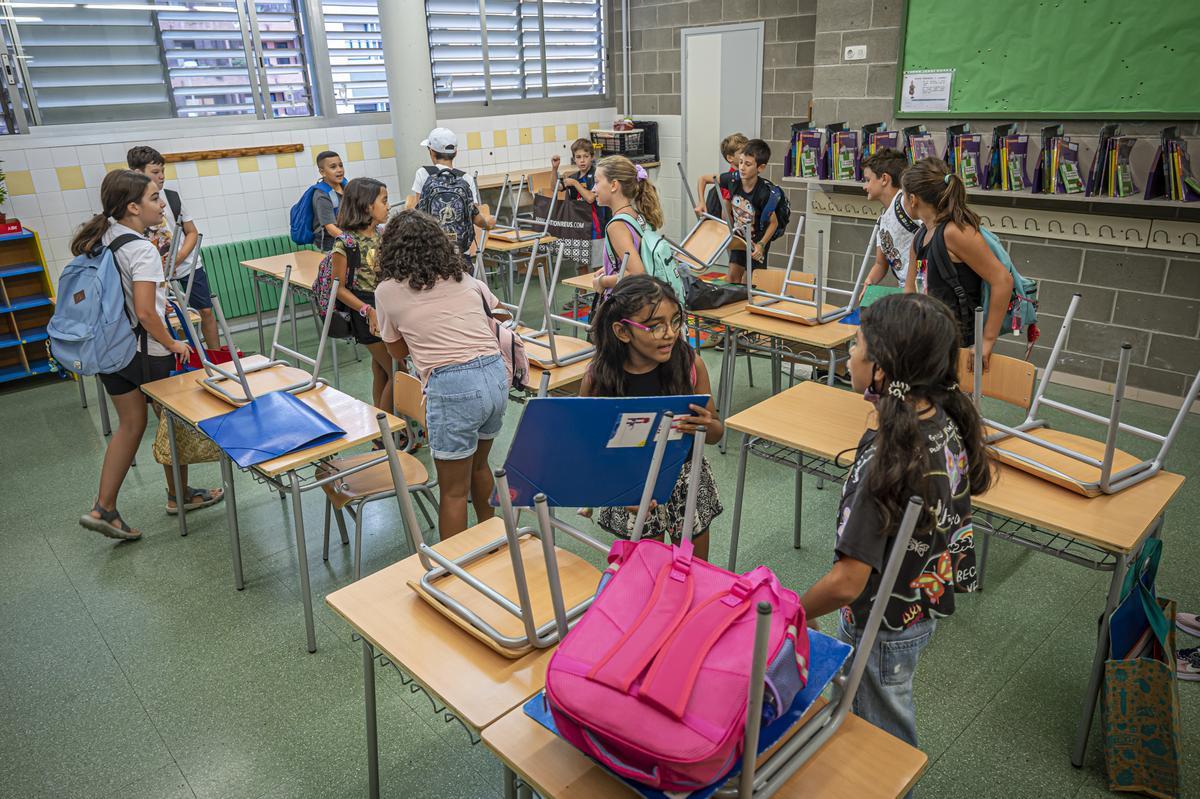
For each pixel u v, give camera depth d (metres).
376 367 3.87
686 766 1.01
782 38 6.56
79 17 5.28
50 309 5.26
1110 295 4.41
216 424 2.68
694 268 4.12
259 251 6.11
